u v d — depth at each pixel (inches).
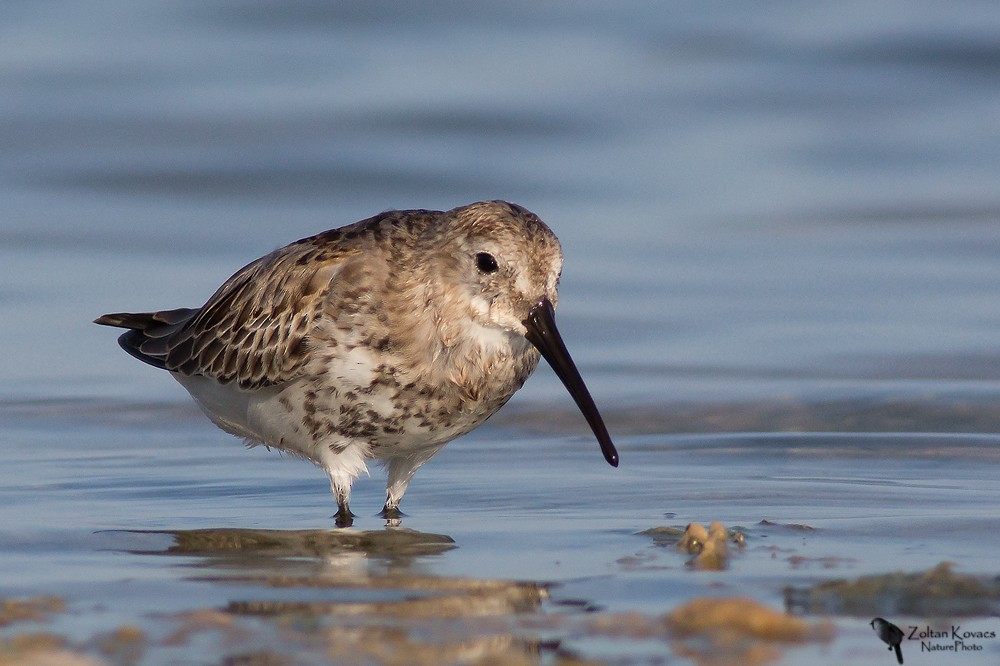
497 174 1143.0
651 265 944.9
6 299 855.7
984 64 1312.7
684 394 709.9
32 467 597.9
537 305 501.7
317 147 1168.2
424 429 526.0
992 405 678.5
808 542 463.2
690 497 539.2
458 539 483.2
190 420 684.7
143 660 344.2
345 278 520.4
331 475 533.3
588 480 573.6
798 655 350.3
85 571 436.5
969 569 422.9
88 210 1058.7
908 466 584.1
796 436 639.1
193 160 1144.8
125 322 624.7
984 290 879.1
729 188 1115.3
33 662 335.3
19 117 1199.6
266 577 430.9
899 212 1058.7
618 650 354.6
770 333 806.5
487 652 353.4
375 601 401.4
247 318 550.6
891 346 776.9
